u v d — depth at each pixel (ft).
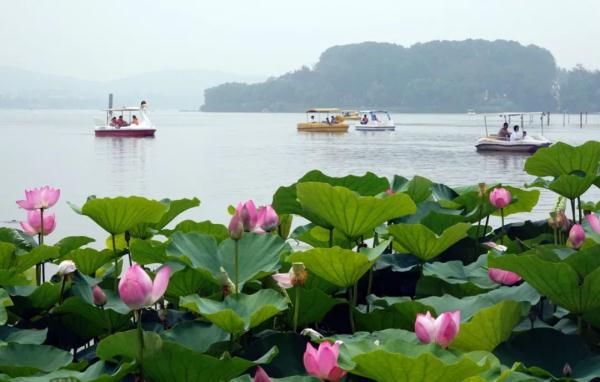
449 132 207.51
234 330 7.96
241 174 70.08
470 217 12.60
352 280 9.35
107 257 11.42
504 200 12.39
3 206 44.80
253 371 7.77
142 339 7.08
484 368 6.33
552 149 14.19
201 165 81.00
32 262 10.98
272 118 462.19
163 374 7.16
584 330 8.90
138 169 75.31
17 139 141.08
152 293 7.01
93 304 9.46
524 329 8.80
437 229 12.53
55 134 166.40
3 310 8.82
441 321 7.07
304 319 9.36
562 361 7.89
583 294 8.34
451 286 10.19
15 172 70.49
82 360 8.14
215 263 10.02
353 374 7.48
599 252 8.95
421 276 10.65
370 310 9.84
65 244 12.16
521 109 599.57
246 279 9.66
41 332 8.70
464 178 68.23
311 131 197.88
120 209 10.19
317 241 12.32
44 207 12.21
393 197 9.95
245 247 10.19
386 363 6.39
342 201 10.14
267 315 8.05
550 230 13.44
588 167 14.19
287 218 13.12
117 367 7.39
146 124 157.07
